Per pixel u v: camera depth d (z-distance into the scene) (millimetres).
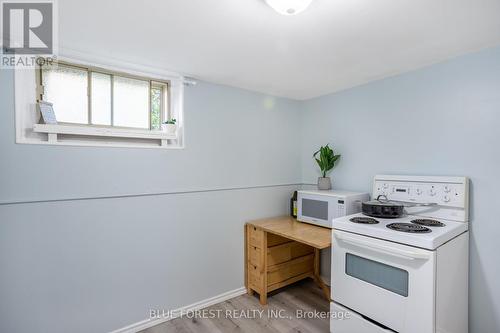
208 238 2238
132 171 1875
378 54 1692
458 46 1580
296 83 2303
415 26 1333
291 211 2643
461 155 1725
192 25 1326
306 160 2873
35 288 1550
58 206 1617
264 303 2256
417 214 1871
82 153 1693
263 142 2600
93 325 1729
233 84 2334
